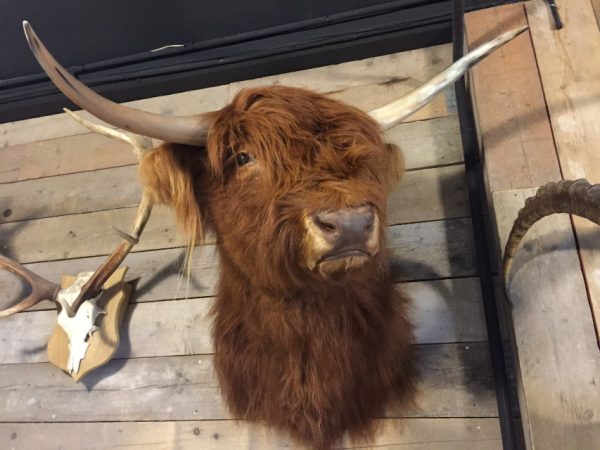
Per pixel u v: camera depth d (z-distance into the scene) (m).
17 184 2.51
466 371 1.62
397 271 1.79
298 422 1.55
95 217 2.30
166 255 2.10
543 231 1.35
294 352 1.40
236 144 1.13
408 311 1.71
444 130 1.99
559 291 1.28
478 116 1.60
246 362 1.54
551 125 1.51
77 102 0.94
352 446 1.65
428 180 1.91
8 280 2.30
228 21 2.63
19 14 2.72
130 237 1.38
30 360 2.08
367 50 2.30
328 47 2.31
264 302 1.34
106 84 2.64
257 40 2.58
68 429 1.91
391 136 2.02
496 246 1.51
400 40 2.24
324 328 1.35
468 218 1.81
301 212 0.98
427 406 1.62
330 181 0.99
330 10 2.51
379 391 1.55
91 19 2.69
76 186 2.41
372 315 1.44
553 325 1.25
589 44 1.61
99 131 1.84
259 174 1.10
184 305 1.99
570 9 1.70
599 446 1.13
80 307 1.93
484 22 1.77
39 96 2.71
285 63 2.39
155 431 1.82
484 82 1.63
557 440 1.16
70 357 1.91
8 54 2.86
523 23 1.72
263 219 1.08
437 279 1.76
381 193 1.06
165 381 1.89
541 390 1.21
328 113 1.09
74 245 2.27
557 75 1.58
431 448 1.58
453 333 1.67
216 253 1.90
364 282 1.32
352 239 0.94
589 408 1.16
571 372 1.21
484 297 1.63
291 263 1.06
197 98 2.51
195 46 2.63
